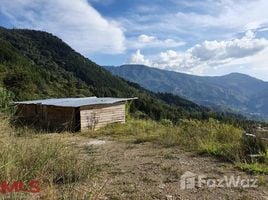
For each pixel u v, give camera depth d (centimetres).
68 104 1725
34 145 590
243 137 857
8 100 1385
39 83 7381
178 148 964
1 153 496
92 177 580
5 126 612
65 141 731
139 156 851
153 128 1509
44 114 1783
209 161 772
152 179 601
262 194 524
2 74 4153
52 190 441
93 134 1441
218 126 1132
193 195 514
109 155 862
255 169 664
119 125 1738
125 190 523
